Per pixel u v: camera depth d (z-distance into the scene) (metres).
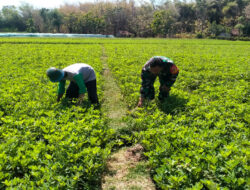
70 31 57.47
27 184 3.16
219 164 3.44
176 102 6.17
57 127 4.64
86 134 4.47
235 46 27.72
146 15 58.41
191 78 8.93
